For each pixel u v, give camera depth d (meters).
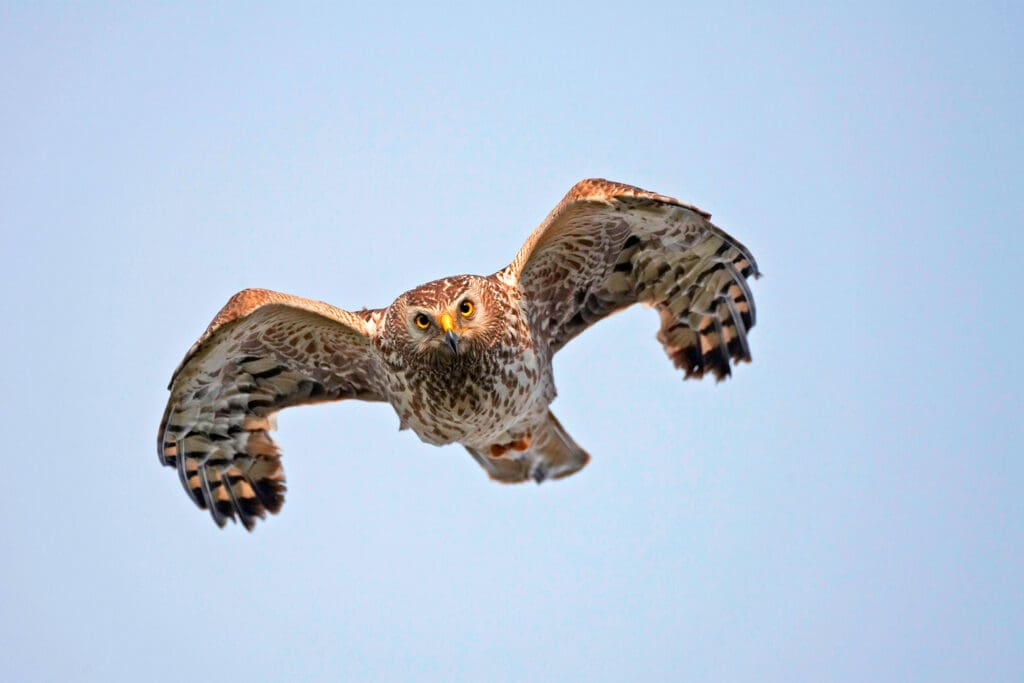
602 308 13.60
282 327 12.90
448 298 12.41
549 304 13.42
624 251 13.08
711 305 13.42
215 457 13.91
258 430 13.80
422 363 12.58
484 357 12.49
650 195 11.84
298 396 13.77
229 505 14.09
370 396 13.79
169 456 13.79
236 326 12.33
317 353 13.40
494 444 13.77
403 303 12.64
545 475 14.14
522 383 12.88
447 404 12.74
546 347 13.43
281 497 13.97
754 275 12.54
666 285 13.38
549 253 12.97
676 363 13.68
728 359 13.52
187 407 13.33
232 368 13.23
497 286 12.76
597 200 11.99
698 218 12.22
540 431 13.81
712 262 12.99
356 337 13.09
